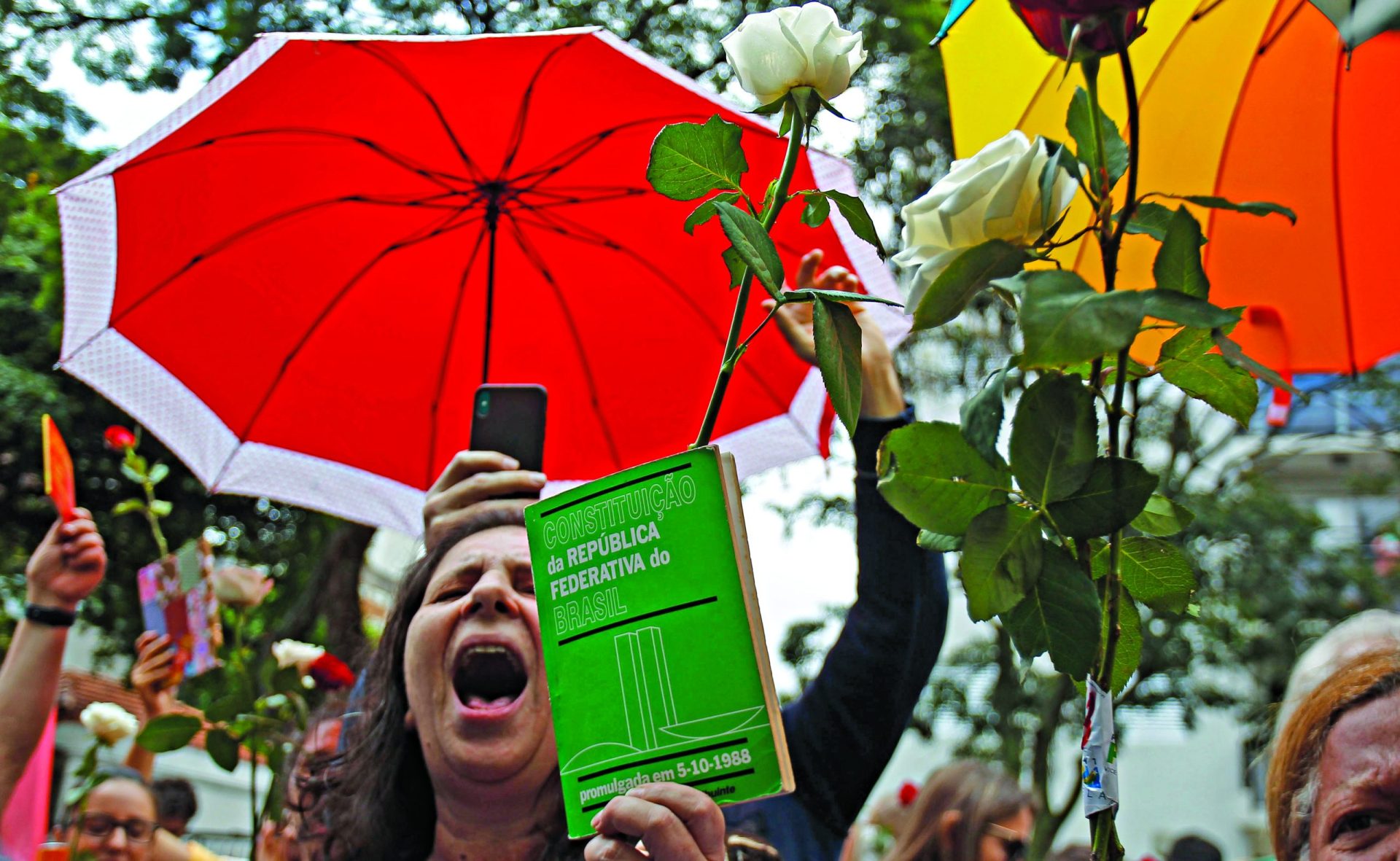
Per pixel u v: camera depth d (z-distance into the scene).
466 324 2.73
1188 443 8.58
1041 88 1.72
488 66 2.41
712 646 1.10
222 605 3.11
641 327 2.73
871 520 1.94
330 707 2.54
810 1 1.17
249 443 2.76
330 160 2.57
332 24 7.29
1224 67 1.78
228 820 9.95
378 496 2.77
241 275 2.69
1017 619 0.97
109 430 3.23
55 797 8.83
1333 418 10.27
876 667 1.91
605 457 2.81
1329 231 1.83
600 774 1.13
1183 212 0.95
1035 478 0.95
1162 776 15.64
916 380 8.76
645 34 7.75
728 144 1.12
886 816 4.45
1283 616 8.91
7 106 7.53
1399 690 1.33
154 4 7.47
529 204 2.61
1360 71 1.76
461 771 1.75
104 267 2.66
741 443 2.86
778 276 1.03
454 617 1.78
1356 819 1.30
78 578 2.52
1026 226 0.99
